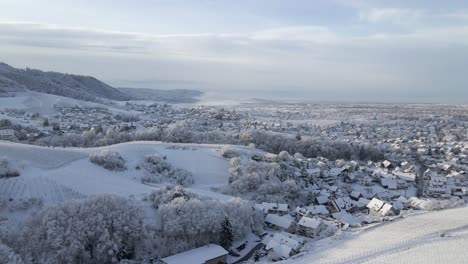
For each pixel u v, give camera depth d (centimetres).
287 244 9194
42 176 11512
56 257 8050
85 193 10919
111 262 8606
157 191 11300
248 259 9231
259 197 13725
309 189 15700
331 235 10012
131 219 9281
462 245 7144
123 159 15175
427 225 9269
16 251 7988
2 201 9600
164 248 9219
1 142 14550
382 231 9244
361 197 15050
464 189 16462
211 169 16550
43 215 8719
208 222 9719
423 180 19225
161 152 17475
